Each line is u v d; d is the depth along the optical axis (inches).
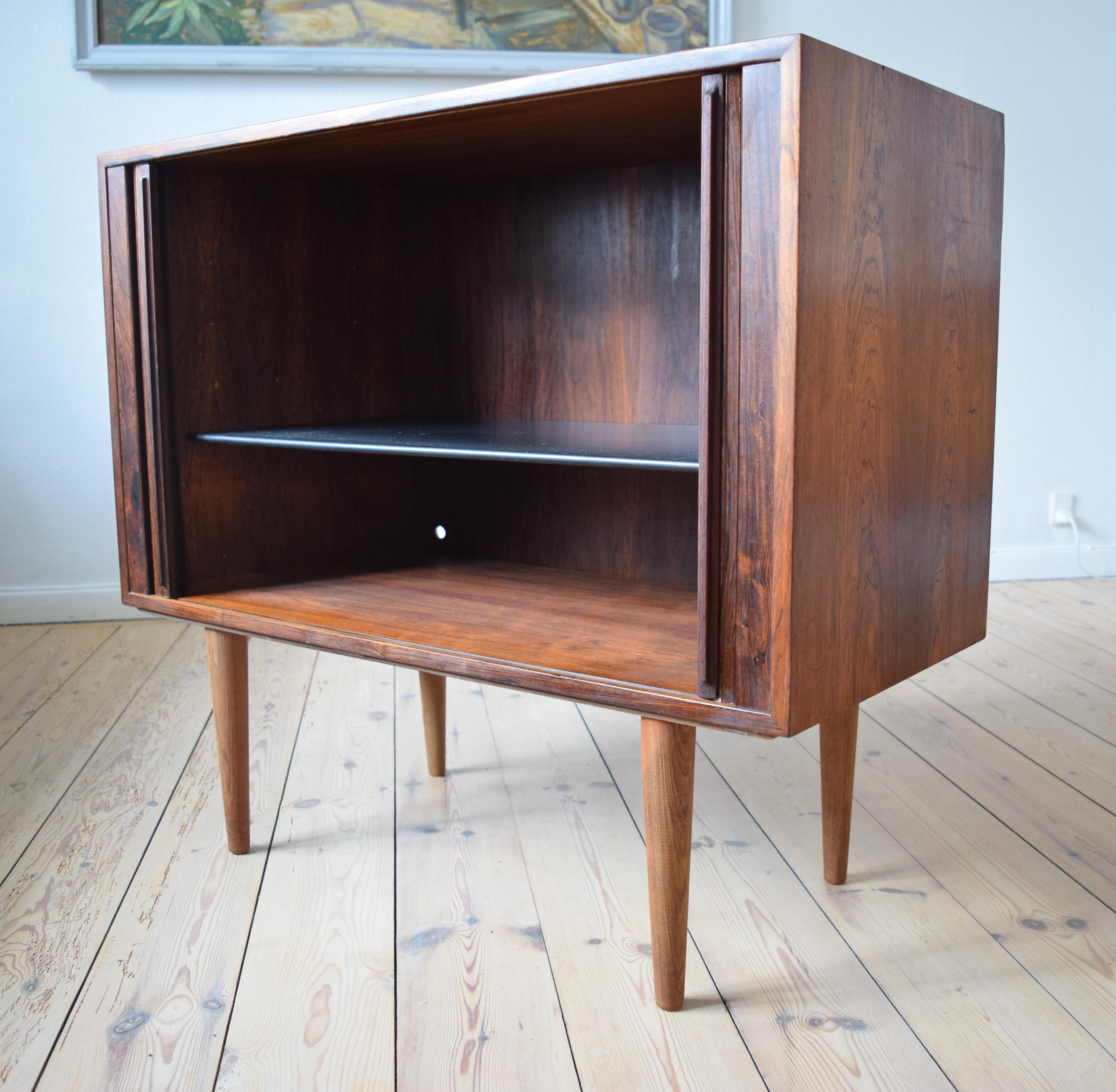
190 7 101.9
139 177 53.3
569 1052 42.2
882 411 40.5
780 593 36.5
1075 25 113.3
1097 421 121.3
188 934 50.8
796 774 70.2
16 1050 42.3
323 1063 41.5
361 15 103.7
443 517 71.1
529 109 42.4
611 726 79.6
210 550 58.7
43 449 108.0
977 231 46.8
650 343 60.8
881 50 111.5
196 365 56.7
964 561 48.6
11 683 90.3
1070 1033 43.1
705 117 35.7
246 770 58.5
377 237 66.0
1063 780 68.3
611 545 63.4
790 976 47.3
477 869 57.4
